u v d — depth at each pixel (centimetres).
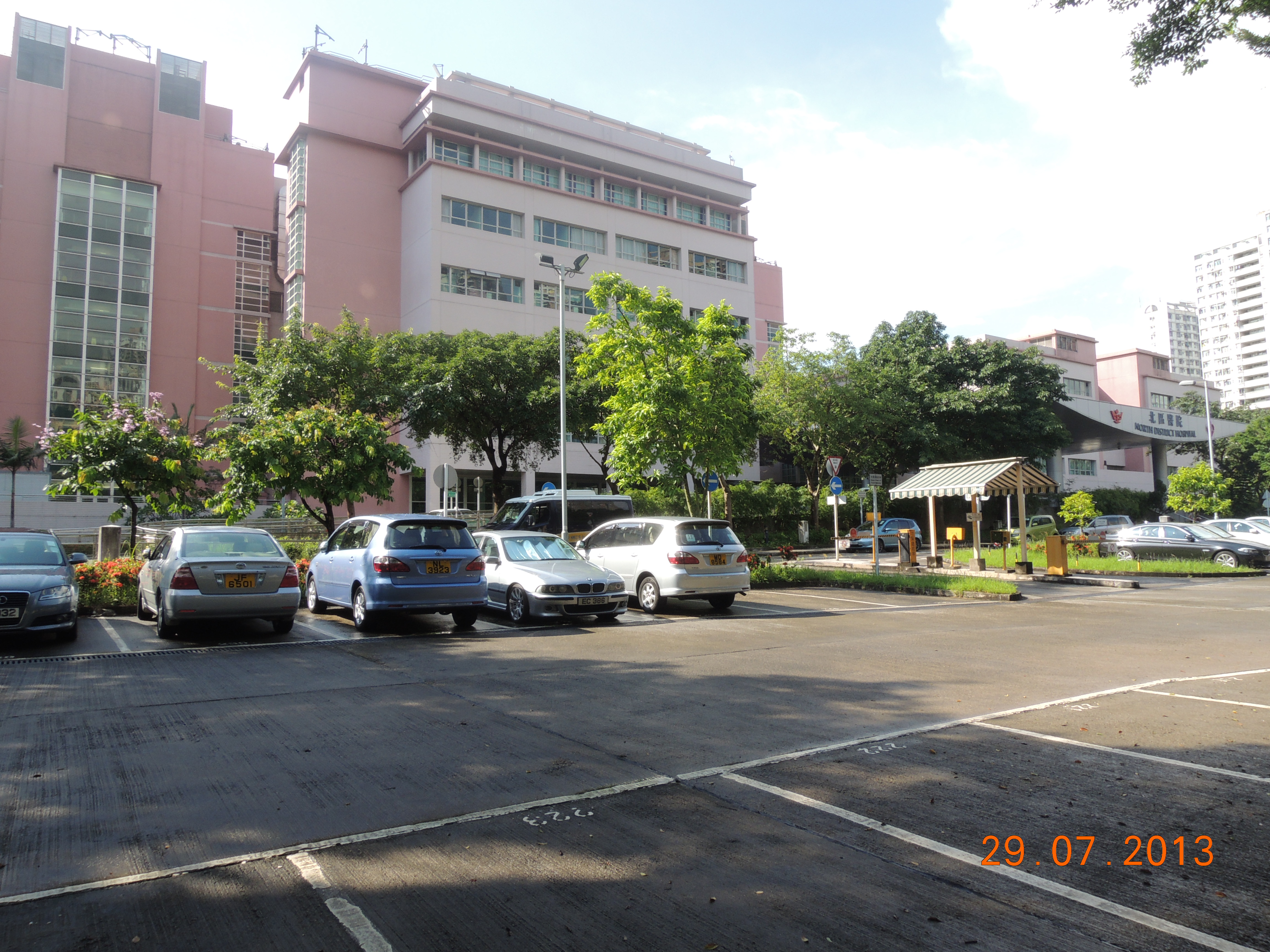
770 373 3778
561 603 1084
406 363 2845
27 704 617
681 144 5453
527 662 814
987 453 4462
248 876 325
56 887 315
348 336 2767
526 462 3425
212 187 4575
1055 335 6638
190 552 957
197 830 372
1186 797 416
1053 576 1998
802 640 966
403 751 499
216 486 3578
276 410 1959
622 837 366
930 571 2198
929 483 2273
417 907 300
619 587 1134
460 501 4144
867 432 4009
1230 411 7400
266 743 513
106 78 4359
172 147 4475
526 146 4562
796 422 3731
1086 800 413
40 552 966
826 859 343
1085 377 6756
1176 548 2414
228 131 4834
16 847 352
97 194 4203
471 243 4175
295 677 730
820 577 1803
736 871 331
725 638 984
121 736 528
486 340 3030
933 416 4381
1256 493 5834
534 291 4397
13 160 4050
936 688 686
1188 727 553
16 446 3709
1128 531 2561
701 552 1241
